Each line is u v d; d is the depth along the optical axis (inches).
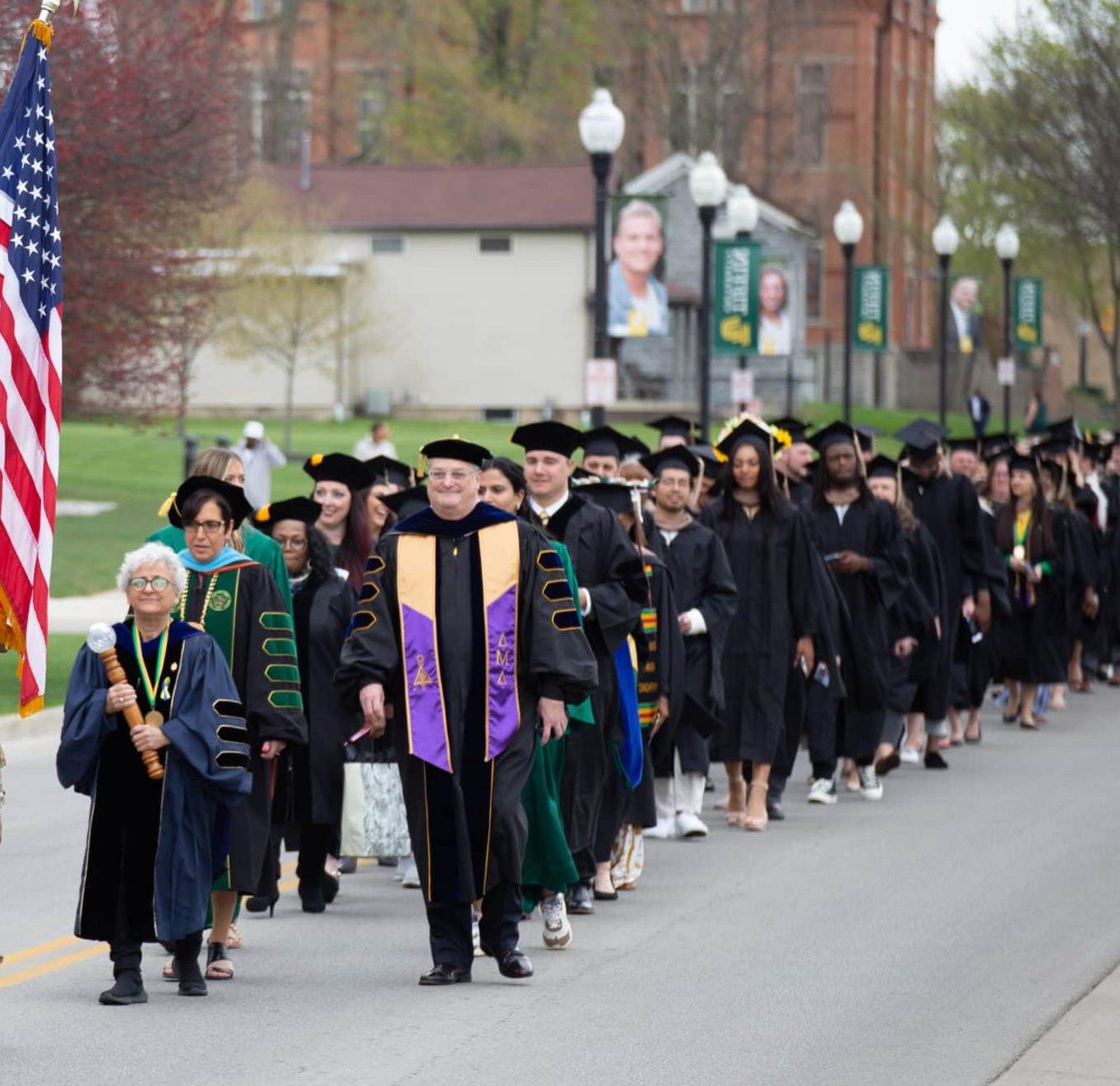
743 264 3873.0
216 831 1178.6
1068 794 2018.9
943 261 5270.7
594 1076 1010.1
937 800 1987.0
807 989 1202.6
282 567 1374.3
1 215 1205.7
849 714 1980.8
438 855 1195.3
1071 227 6171.3
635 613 1427.2
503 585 1212.5
